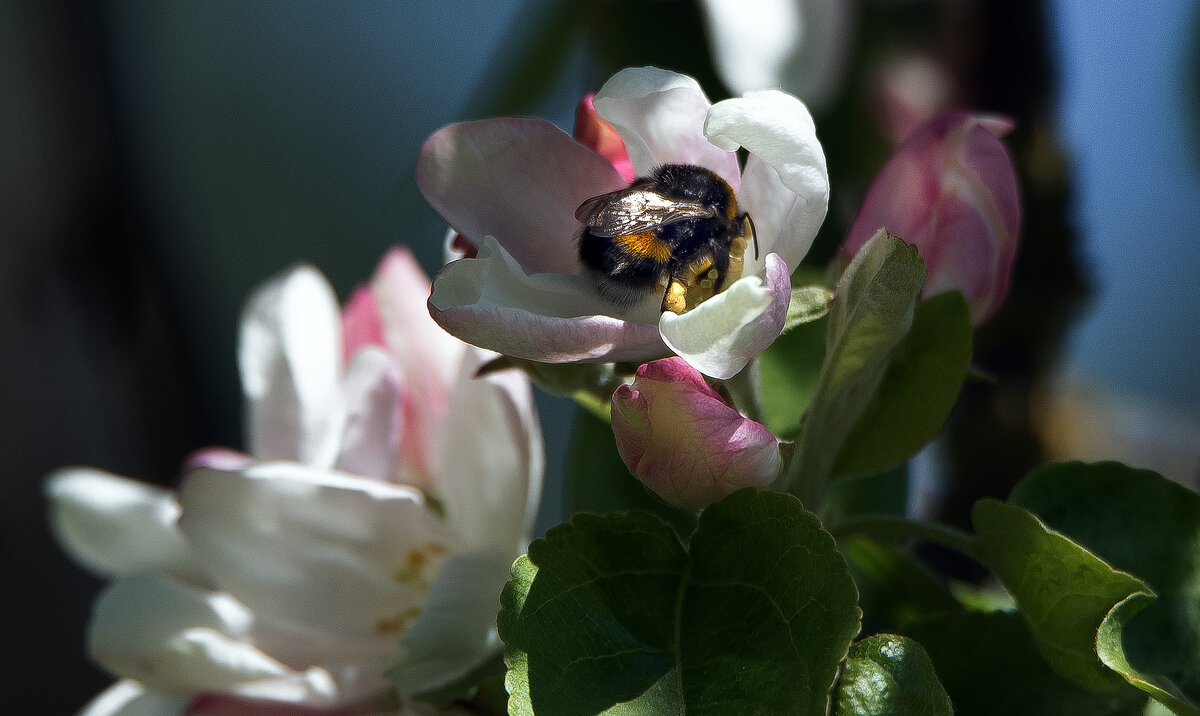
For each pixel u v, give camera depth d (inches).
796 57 16.1
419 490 13.3
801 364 13.4
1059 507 12.3
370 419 12.9
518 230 11.9
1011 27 16.8
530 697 11.2
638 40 17.0
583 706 11.2
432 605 12.3
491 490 12.8
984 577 17.1
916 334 12.3
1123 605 11.4
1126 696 11.9
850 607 11.1
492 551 12.4
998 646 12.1
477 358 12.7
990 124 12.6
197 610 13.0
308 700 12.8
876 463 12.4
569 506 13.5
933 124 12.3
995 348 17.2
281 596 12.9
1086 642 11.5
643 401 11.3
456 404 12.8
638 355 11.4
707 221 12.0
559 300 11.9
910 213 12.3
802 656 11.1
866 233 12.4
